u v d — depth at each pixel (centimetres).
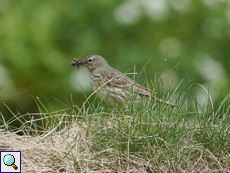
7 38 1526
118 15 1530
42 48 1532
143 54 1511
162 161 622
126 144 634
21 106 1571
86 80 1514
